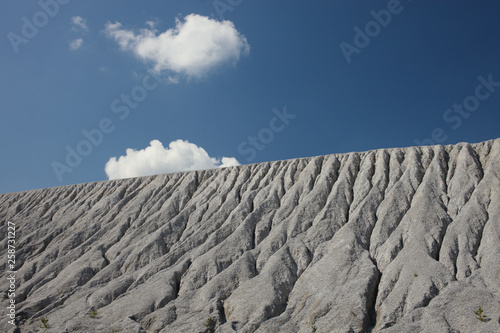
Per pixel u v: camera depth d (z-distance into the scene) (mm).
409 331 18703
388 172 32406
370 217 28078
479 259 22156
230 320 23078
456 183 28516
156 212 37188
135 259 30688
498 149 29766
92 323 24062
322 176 34031
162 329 22922
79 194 44469
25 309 26578
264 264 26734
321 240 27531
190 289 26250
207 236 31828
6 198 48094
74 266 31359
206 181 40031
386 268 23531
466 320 18453
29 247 36594
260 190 35531
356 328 20078
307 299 23109
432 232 24781
